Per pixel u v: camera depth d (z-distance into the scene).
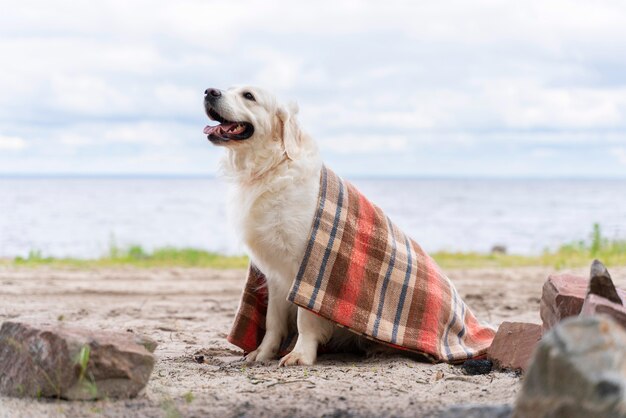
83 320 4.12
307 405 2.48
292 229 3.15
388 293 3.22
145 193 61.34
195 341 3.66
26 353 2.56
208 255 8.49
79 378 2.49
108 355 2.52
